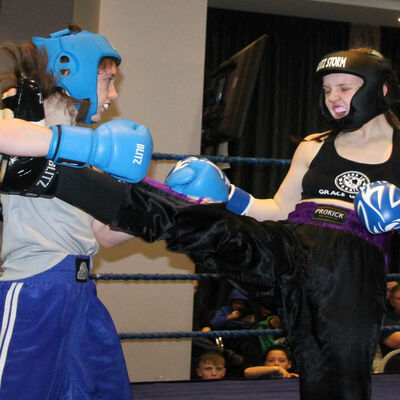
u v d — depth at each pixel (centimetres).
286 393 199
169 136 374
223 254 130
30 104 127
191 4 380
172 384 209
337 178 152
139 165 122
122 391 142
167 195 129
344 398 129
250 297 140
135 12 371
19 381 124
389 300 346
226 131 328
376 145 153
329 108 153
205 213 128
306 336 135
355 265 138
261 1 482
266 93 512
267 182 509
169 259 365
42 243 132
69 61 137
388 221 130
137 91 370
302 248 140
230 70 339
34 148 116
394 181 147
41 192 127
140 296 364
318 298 136
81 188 127
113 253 357
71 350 134
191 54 379
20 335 125
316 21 519
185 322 370
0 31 485
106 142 119
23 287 128
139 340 364
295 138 173
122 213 129
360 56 147
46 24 494
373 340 133
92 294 140
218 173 142
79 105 141
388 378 223
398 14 496
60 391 135
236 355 362
